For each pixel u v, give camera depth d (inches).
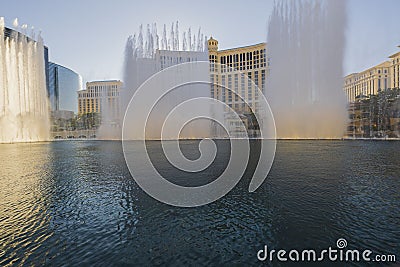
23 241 129.8
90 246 124.3
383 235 130.8
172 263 109.3
